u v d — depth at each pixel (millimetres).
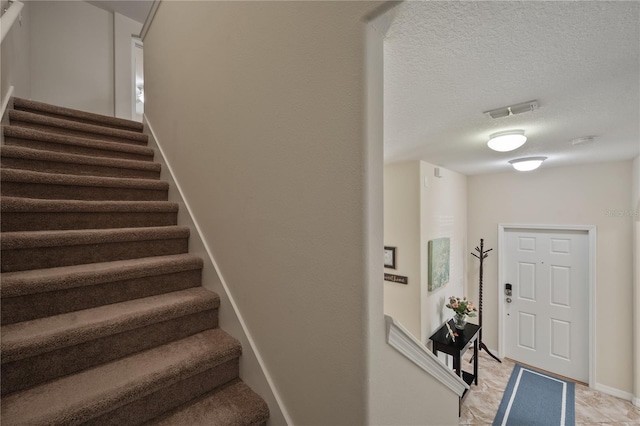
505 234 3951
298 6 919
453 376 1269
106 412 875
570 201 3416
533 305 3707
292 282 950
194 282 1505
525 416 2781
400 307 3246
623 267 3078
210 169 1462
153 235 1541
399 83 1270
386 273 3371
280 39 990
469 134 2062
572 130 1941
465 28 874
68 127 2059
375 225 754
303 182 900
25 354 890
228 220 1305
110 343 1070
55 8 3242
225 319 1312
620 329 3090
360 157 734
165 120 2062
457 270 3963
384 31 793
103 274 1207
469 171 3865
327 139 817
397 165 3301
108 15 3594
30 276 1095
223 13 1341
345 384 791
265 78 1062
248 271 1168
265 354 1076
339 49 786
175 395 1033
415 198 3137
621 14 823
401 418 914
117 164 1921
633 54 1035
